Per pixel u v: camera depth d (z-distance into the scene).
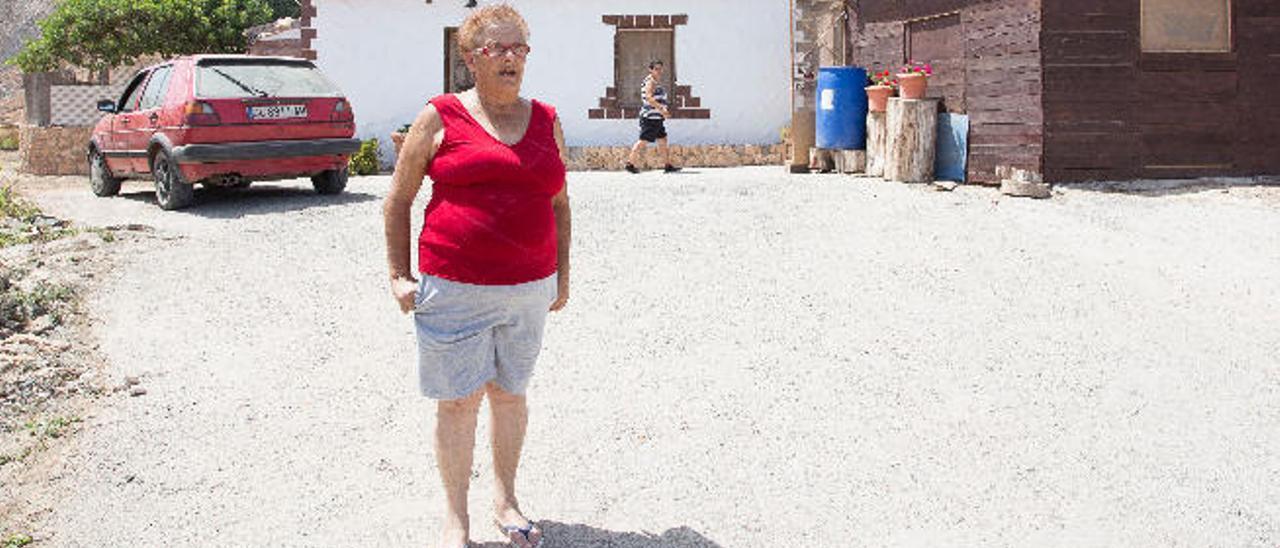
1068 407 5.03
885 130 12.34
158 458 4.61
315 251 8.51
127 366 5.79
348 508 4.11
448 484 3.65
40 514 4.15
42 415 5.13
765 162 18.02
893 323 6.36
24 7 38.22
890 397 5.17
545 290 3.55
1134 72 11.09
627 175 14.66
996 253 7.95
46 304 6.75
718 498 4.13
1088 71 10.99
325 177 11.95
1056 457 4.47
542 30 17.86
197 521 4.04
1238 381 5.36
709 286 7.20
